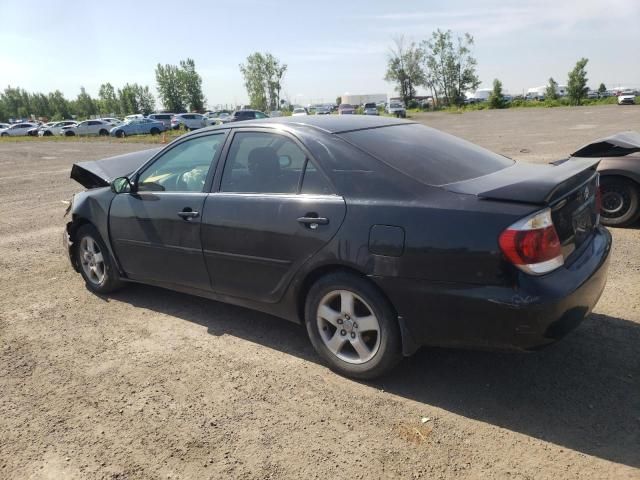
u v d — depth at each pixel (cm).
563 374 327
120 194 461
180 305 474
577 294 276
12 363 380
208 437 287
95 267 505
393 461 261
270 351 381
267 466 262
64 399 331
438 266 282
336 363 340
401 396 316
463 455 262
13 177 1531
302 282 342
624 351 348
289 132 359
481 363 347
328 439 280
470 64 8244
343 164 329
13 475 266
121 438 290
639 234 616
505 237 265
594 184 344
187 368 362
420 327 297
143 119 4322
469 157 359
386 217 299
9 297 514
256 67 8062
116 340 410
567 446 264
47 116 11194
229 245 374
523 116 4009
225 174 388
